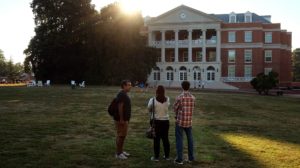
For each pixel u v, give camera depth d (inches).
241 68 3373.5
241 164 459.2
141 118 909.2
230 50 3390.7
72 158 470.3
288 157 502.3
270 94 2440.9
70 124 772.0
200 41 3356.3
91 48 2800.2
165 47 3420.3
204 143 597.6
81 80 3014.3
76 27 2935.5
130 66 2760.8
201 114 1062.4
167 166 443.5
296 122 961.5
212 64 3334.2
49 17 3006.9
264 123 910.4
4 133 641.6
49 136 626.8
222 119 964.0
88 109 1071.6
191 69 3368.6
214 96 1786.4
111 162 456.4
